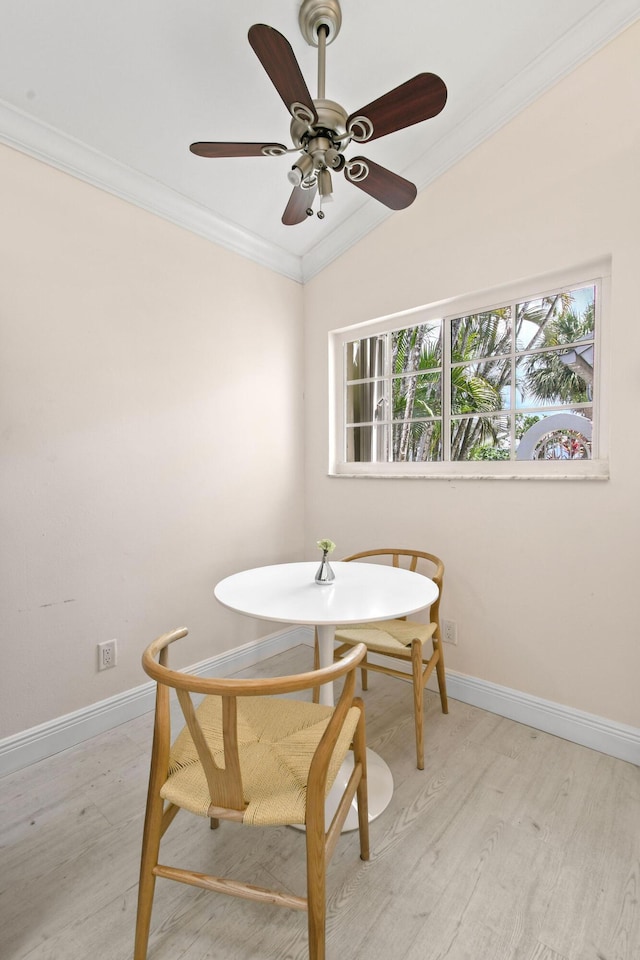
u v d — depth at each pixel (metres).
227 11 1.44
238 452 2.49
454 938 1.08
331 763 1.07
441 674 2.05
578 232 1.79
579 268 1.85
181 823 1.45
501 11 1.57
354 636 1.85
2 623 1.66
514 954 1.05
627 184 1.67
